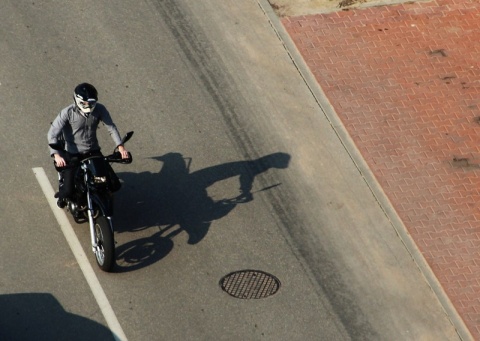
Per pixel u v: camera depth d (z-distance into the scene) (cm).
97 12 6244
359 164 5550
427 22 6544
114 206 5031
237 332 4531
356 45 6291
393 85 6056
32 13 6138
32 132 5359
